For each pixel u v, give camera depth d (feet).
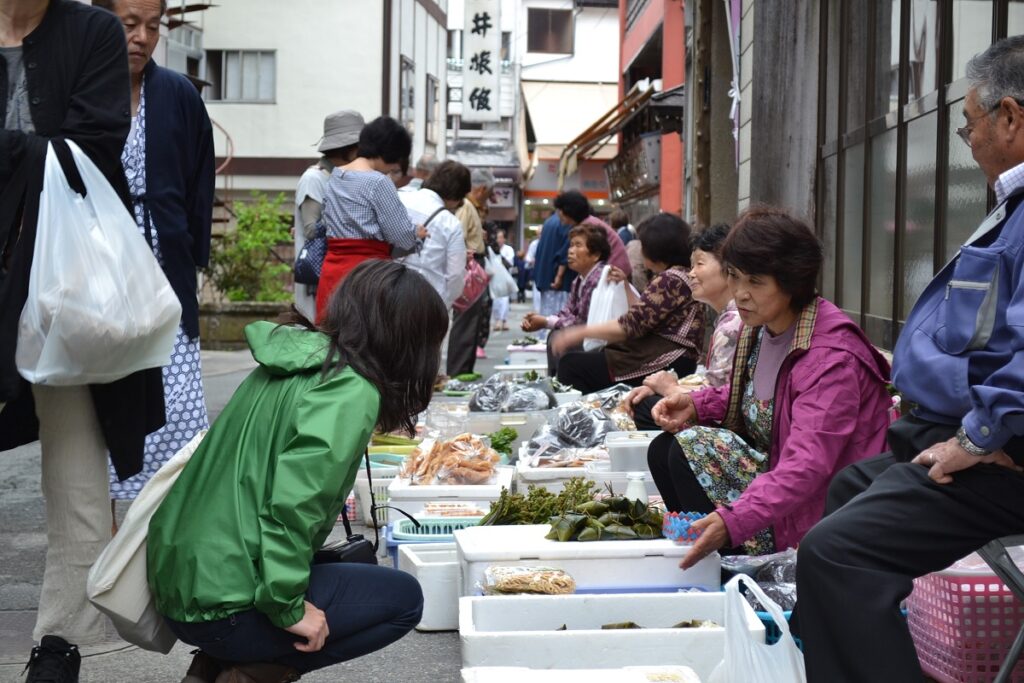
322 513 9.23
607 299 27.96
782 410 13.37
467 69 137.90
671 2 76.23
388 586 10.28
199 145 16.75
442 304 10.18
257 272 64.59
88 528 12.02
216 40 96.94
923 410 9.82
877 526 9.07
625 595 11.87
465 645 10.84
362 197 23.84
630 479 14.48
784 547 13.66
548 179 165.17
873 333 25.14
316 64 97.35
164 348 11.68
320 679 13.02
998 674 10.21
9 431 12.33
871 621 8.87
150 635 10.16
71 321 10.86
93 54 11.66
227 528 9.41
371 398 9.55
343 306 9.93
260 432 9.64
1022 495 8.95
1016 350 8.64
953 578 10.99
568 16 159.84
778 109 31.27
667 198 77.00
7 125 11.51
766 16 31.42
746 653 9.45
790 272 13.02
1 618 15.17
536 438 21.43
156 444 16.48
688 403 15.20
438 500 17.76
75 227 11.00
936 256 20.76
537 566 12.89
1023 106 9.18
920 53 22.09
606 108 156.46
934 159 21.11
